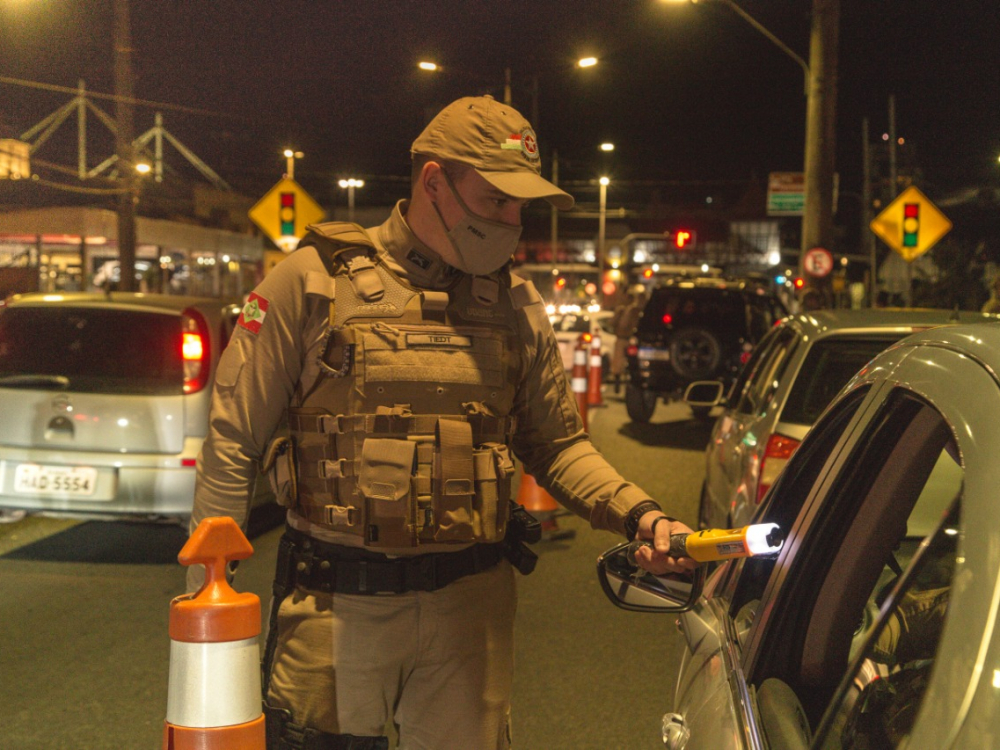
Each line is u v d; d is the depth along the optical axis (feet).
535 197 7.56
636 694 15.97
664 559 7.77
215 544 6.06
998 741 3.42
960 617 3.84
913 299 88.28
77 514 22.74
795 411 17.30
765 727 6.04
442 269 7.98
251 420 7.88
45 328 23.02
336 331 7.74
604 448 43.24
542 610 20.16
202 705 5.94
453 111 7.89
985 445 4.17
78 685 15.79
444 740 7.95
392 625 7.76
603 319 84.53
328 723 7.77
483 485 7.78
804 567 6.83
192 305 23.26
